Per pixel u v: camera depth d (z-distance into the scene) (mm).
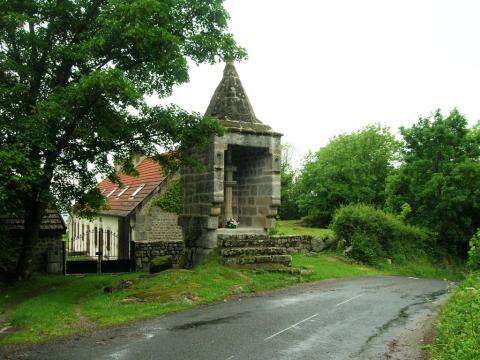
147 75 14719
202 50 14898
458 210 24797
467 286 11797
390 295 12742
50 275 19703
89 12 14469
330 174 41844
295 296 12336
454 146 25750
